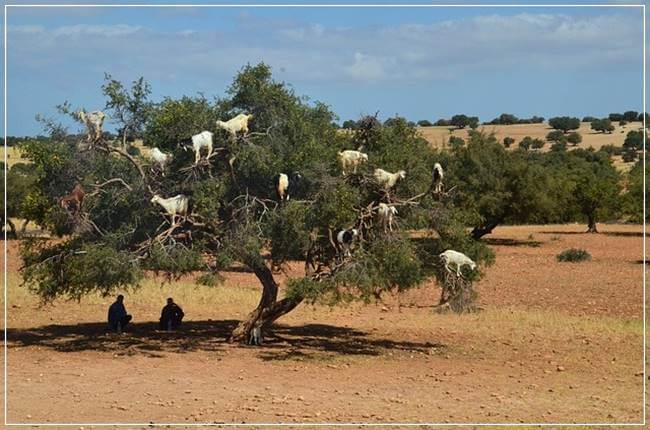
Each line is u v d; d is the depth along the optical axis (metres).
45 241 22.06
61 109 20.64
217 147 20.55
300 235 20.12
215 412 14.22
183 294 31.66
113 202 21.14
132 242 21.25
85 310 28.25
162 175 20.47
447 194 21.94
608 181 78.69
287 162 20.58
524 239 69.81
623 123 158.88
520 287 36.88
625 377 18.05
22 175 63.31
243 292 32.72
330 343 22.25
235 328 22.92
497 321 26.33
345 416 14.02
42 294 22.31
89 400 15.12
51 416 13.79
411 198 20.88
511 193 57.03
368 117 21.61
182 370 18.23
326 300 19.88
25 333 23.38
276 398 15.49
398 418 13.87
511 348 21.67
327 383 17.09
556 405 15.12
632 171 65.94
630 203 63.88
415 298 32.97
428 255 21.75
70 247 21.14
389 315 27.91
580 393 16.31
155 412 14.20
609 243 65.44
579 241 67.50
